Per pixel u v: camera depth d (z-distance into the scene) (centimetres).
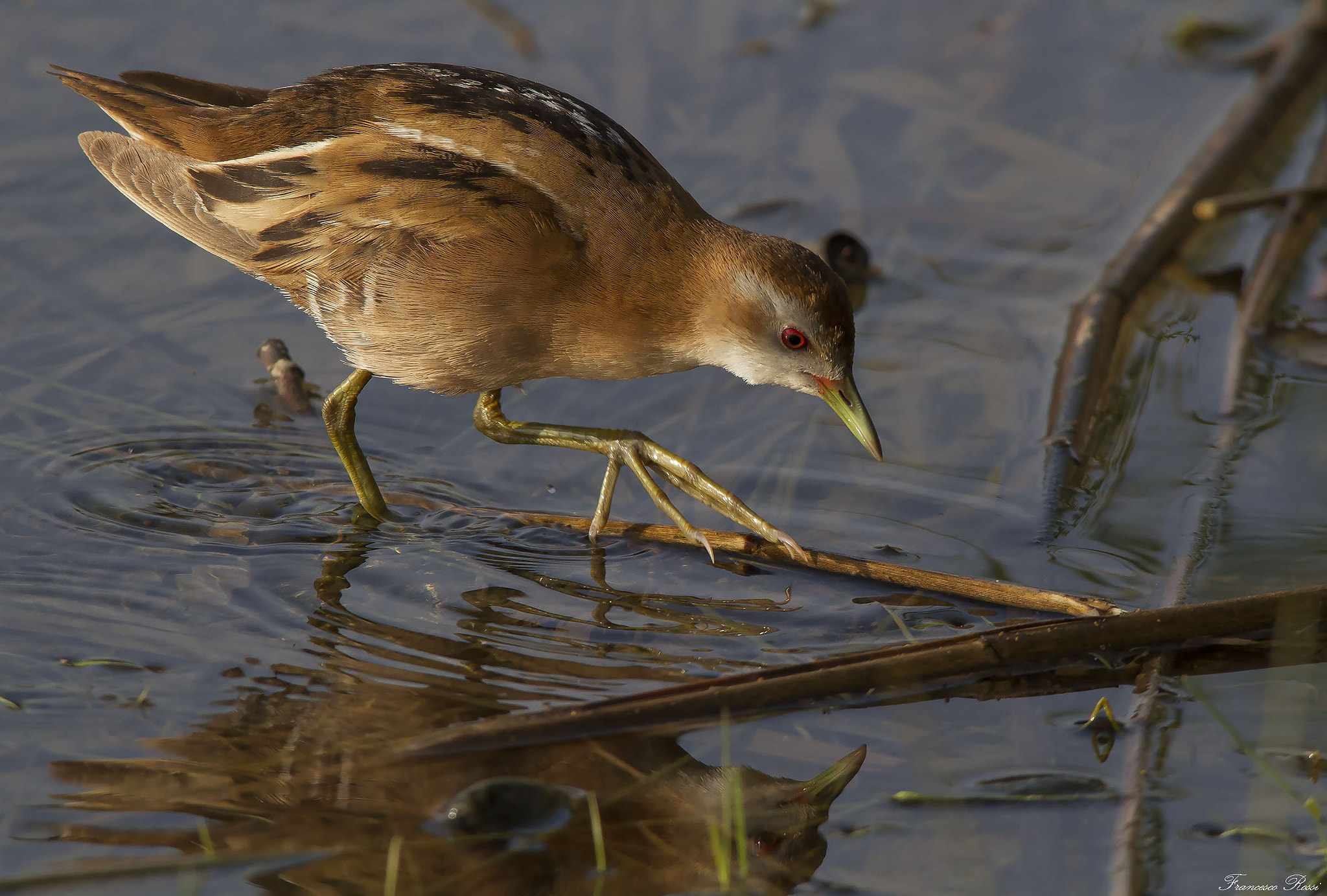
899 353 1123
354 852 631
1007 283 1212
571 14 1530
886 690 750
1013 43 1534
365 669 772
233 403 1051
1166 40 1541
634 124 1375
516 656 790
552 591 864
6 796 660
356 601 843
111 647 782
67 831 639
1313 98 1440
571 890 619
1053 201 1317
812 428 1041
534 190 865
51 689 741
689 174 1322
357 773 683
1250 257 1248
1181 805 664
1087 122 1422
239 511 939
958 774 691
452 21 1480
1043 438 1005
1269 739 711
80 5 1450
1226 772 687
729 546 893
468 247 853
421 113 885
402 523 939
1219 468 977
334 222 884
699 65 1476
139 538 897
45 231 1188
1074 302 1180
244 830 643
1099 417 1043
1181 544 888
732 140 1372
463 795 655
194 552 887
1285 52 1459
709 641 812
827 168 1342
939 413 1048
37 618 805
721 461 1002
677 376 1111
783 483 975
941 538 912
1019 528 920
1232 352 1100
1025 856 633
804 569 880
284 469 991
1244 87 1471
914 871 627
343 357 1117
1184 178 1295
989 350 1123
